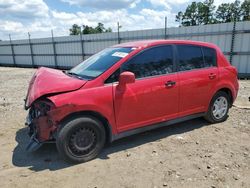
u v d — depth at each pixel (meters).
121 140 4.31
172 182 3.04
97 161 3.60
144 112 3.91
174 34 13.91
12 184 3.11
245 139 4.23
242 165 3.38
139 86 3.78
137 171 3.31
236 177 3.10
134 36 16.02
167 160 3.58
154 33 14.87
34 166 3.53
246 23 11.32
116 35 17.16
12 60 27.78
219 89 4.79
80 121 3.42
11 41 26.88
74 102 3.31
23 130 4.98
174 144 4.10
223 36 12.17
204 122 5.08
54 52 22.50
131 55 3.81
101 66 3.82
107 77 3.61
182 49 4.34
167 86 4.04
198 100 4.52
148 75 3.92
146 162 3.54
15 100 7.88
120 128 3.76
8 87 11.01
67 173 3.31
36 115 3.68
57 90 3.34
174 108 4.23
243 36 11.57
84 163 3.56
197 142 4.14
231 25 11.79
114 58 3.86
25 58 26.05
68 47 21.14
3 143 4.35
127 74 3.49
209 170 3.28
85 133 3.52
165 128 4.82
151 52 3.99
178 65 4.24
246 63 11.77
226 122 5.07
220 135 4.42
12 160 3.72
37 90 3.45
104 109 3.54
